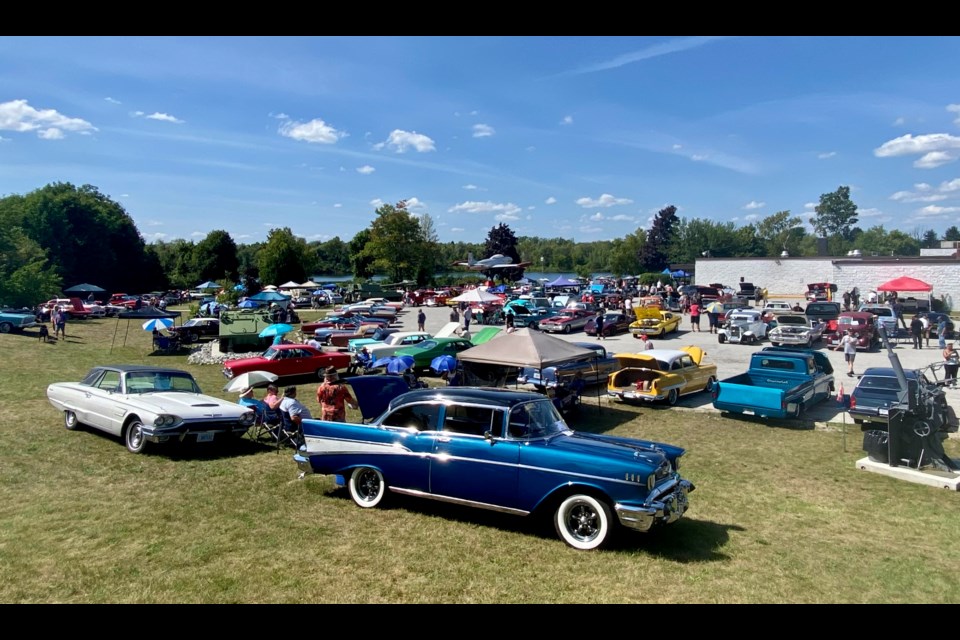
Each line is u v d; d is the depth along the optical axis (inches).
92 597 201.9
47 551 241.0
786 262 2033.7
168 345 1112.8
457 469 279.7
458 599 206.1
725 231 4744.1
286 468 378.3
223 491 328.2
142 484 338.3
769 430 530.6
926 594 220.4
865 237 4817.9
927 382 496.1
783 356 616.1
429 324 1577.3
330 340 1131.3
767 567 242.1
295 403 428.5
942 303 1684.3
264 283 3043.8
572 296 1958.7
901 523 305.3
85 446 422.9
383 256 3011.8
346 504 309.4
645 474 244.1
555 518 263.3
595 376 705.0
